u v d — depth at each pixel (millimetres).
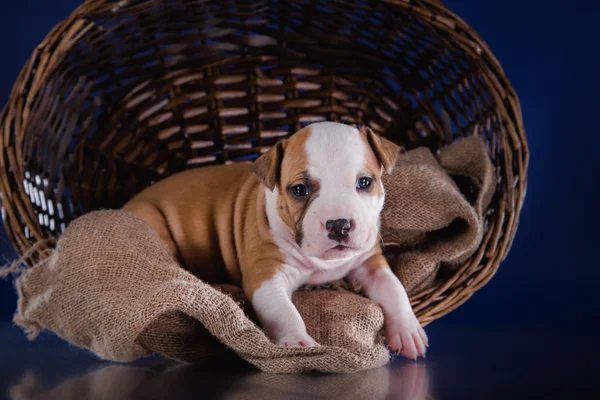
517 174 970
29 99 926
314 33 1096
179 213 951
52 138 1005
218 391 701
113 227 834
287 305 812
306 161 788
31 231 909
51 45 936
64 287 795
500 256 951
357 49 1103
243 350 748
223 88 1124
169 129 1119
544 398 689
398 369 802
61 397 696
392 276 884
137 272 794
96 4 957
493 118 1005
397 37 1072
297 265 868
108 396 695
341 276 896
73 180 1041
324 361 754
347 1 1057
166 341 796
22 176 919
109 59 1040
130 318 747
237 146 1139
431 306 927
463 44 992
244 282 878
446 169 991
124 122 1094
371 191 797
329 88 1134
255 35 1105
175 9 1030
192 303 740
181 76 1107
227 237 935
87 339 791
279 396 682
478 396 691
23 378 781
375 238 793
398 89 1140
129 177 1103
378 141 817
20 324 849
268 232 865
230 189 955
